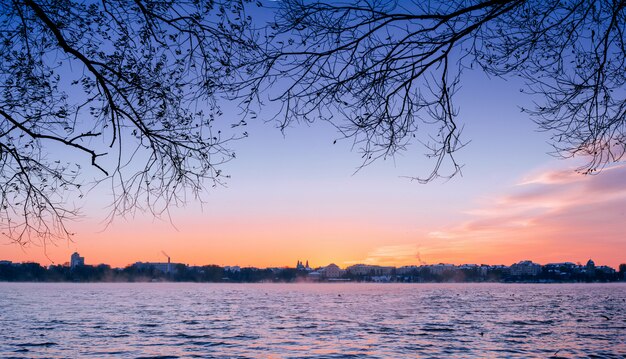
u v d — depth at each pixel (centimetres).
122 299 11956
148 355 3653
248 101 546
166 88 598
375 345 4162
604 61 550
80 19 584
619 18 546
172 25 572
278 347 4066
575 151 591
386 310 8456
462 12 497
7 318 6450
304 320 6550
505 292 18438
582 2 541
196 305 9794
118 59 594
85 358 3503
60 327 5438
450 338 4606
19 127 571
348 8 504
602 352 3806
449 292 18600
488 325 5844
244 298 13300
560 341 4397
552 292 18238
